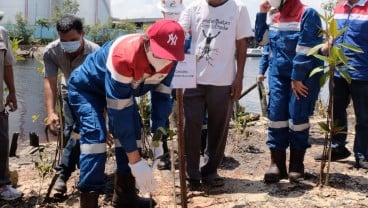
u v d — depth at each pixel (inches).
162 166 192.1
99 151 131.3
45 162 182.9
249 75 856.3
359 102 184.5
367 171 185.8
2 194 155.9
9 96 166.4
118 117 119.1
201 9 163.5
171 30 106.2
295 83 159.3
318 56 151.3
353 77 181.5
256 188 166.4
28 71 1007.0
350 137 264.4
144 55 111.7
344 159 206.8
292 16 161.9
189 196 159.2
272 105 169.8
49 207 152.3
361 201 150.3
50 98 162.4
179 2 168.2
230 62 162.9
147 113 201.3
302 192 159.2
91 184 131.3
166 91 139.8
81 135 133.6
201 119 164.1
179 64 130.0
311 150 229.5
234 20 160.4
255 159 214.1
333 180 171.0
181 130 131.0
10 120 433.7
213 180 168.2
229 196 158.2
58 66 163.8
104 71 130.2
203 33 162.1
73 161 161.3
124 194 149.0
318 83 165.2
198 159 166.2
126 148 121.7
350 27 181.6
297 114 163.6
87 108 133.6
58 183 157.5
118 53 113.7
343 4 188.9
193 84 131.0
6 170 157.4
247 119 272.7
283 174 174.6
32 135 244.2
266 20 174.2
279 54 166.4
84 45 160.2
